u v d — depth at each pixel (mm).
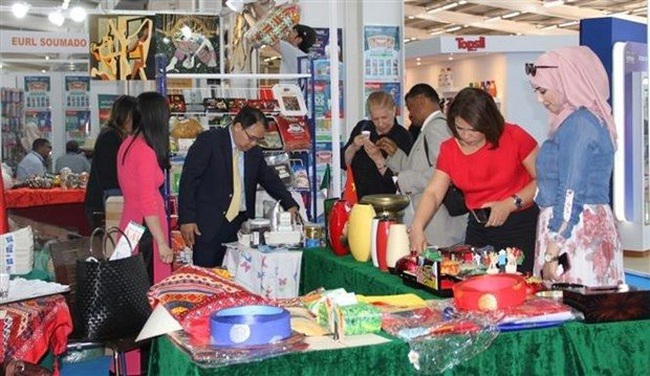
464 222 3512
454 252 2762
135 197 3879
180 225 4383
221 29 6395
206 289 2281
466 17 20781
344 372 1933
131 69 5570
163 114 3885
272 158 5160
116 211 4426
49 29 14500
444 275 2562
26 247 3305
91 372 4660
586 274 2684
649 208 8648
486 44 12227
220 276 2379
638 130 8570
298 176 5383
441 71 13867
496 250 3059
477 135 3035
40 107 12539
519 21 21047
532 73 2777
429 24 22516
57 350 2758
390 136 4613
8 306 2623
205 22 6301
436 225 3479
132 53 5566
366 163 4598
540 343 2109
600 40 8641
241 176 4457
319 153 7328
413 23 22266
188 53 6266
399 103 7879
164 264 3934
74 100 12656
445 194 3287
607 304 2154
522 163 3170
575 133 2660
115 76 5574
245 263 3869
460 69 13461
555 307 2166
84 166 10328
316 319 2184
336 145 4918
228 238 4395
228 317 1982
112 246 3645
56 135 12641
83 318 3053
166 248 3896
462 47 12227
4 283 2656
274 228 3928
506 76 12312
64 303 2746
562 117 2764
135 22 5570
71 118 12664
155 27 5711
